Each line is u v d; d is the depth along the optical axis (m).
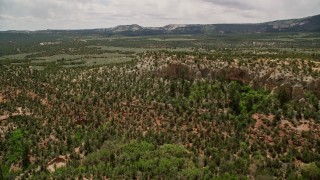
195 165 76.31
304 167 76.06
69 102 117.56
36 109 112.62
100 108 112.25
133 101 114.25
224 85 120.31
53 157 90.62
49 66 197.25
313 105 101.81
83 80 139.25
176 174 71.62
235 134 91.44
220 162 77.50
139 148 85.00
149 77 134.25
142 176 71.94
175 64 132.38
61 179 75.62
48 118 107.88
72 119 107.25
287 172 74.25
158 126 97.94
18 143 96.25
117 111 109.19
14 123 105.75
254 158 79.75
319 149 83.06
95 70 153.88
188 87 119.06
